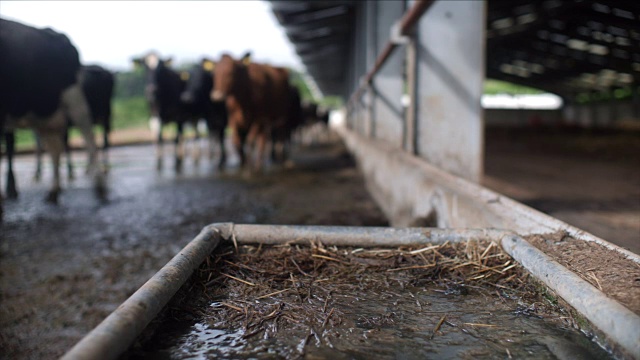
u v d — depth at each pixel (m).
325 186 7.42
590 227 2.83
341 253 1.86
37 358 2.33
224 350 1.17
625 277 1.38
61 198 6.46
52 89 5.88
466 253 1.80
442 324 1.33
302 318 1.36
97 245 4.17
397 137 7.89
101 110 9.55
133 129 26.52
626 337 1.04
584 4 9.73
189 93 10.21
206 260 1.68
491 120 25.17
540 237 1.81
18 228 4.80
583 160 8.02
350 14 14.38
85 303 2.96
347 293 1.54
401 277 1.66
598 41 12.30
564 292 1.31
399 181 4.32
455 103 3.89
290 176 8.73
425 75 4.01
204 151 15.56
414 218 3.46
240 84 8.51
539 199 3.96
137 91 39.84
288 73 10.59
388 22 8.40
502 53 17.34
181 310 1.38
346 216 5.13
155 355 1.14
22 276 3.43
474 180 3.79
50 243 4.25
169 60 11.49
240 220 4.96
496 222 2.11
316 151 16.30
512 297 1.49
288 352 1.17
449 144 3.88
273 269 1.71
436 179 3.22
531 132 19.23
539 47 15.42
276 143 12.15
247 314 1.37
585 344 1.20
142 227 4.79
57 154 6.19
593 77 19.30
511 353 1.17
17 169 9.88
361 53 12.14
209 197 6.43
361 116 12.19
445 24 3.90
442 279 1.64
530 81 21.64
